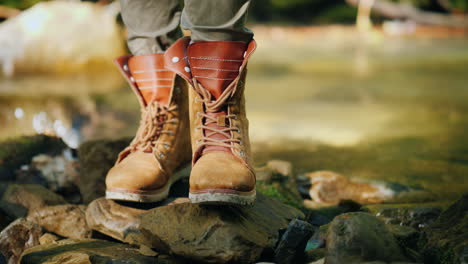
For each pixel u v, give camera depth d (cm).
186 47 165
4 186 224
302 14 1803
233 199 147
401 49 1145
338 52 1084
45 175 249
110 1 792
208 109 164
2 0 859
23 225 173
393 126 380
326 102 495
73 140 322
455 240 139
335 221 138
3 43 688
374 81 652
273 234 156
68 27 709
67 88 551
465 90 566
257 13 1780
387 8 1725
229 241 142
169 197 186
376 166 268
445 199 215
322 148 314
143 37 184
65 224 187
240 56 162
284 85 618
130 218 171
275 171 234
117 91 533
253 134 358
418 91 564
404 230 156
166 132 184
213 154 159
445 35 1515
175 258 148
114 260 141
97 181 227
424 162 276
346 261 129
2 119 374
